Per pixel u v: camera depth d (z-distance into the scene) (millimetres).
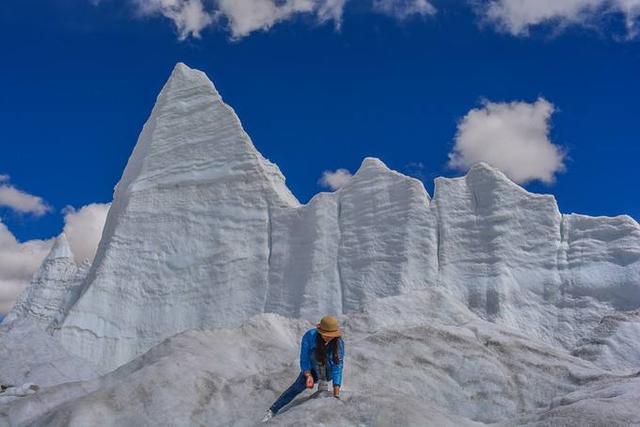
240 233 30359
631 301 24781
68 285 35562
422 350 11062
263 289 29078
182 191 31672
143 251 30688
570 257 26219
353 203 29344
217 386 10359
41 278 36031
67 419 9648
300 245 29359
